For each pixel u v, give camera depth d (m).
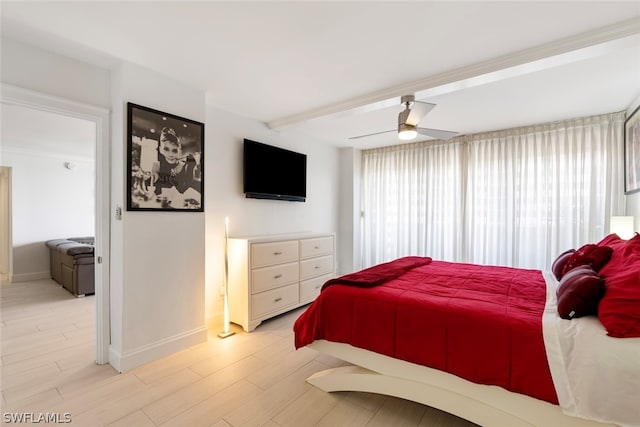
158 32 1.88
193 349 2.65
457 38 1.93
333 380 2.00
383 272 2.51
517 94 2.77
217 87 2.72
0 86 1.88
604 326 1.37
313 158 4.65
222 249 3.32
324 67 2.33
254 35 1.92
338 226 5.27
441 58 2.18
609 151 3.27
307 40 1.97
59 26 1.82
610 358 1.25
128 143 2.26
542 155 3.69
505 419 1.49
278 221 4.08
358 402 1.93
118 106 2.29
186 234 2.65
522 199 3.83
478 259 4.13
